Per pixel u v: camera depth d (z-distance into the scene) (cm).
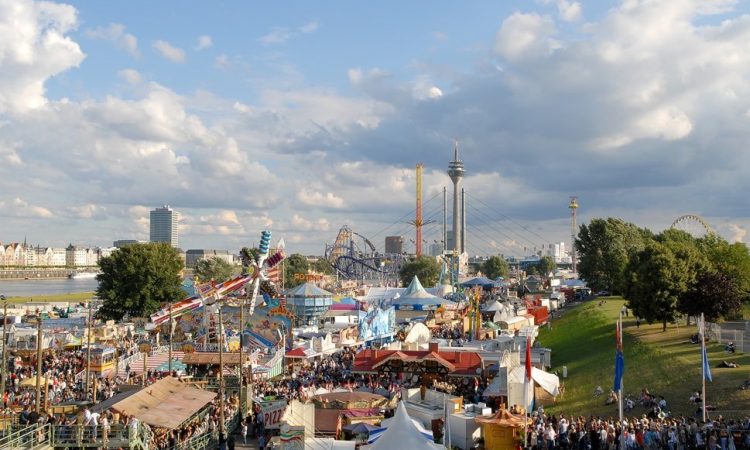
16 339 9394
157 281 14975
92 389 6962
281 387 7375
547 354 8388
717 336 7612
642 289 9175
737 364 6259
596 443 4722
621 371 4800
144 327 12512
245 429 5806
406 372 7706
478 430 5294
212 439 5578
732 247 11188
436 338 10150
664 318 9006
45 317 13075
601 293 19512
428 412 5538
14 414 5334
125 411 5072
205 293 10506
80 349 9650
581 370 7944
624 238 19000
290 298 12388
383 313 11231
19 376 7838
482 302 16238
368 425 5347
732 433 4356
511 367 6462
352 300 14388
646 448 4528
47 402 6056
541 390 6931
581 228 19888
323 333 10425
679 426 4569
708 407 5269
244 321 10331
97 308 16325
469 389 7125
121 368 8256
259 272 11025
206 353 8362
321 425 5400
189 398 5878
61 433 4766
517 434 4947
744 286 9812
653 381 6375
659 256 9100
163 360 8375
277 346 9338
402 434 4191
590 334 10319
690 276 8969
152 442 5050
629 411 5638
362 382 7525
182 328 10750
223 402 6222
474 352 7706
